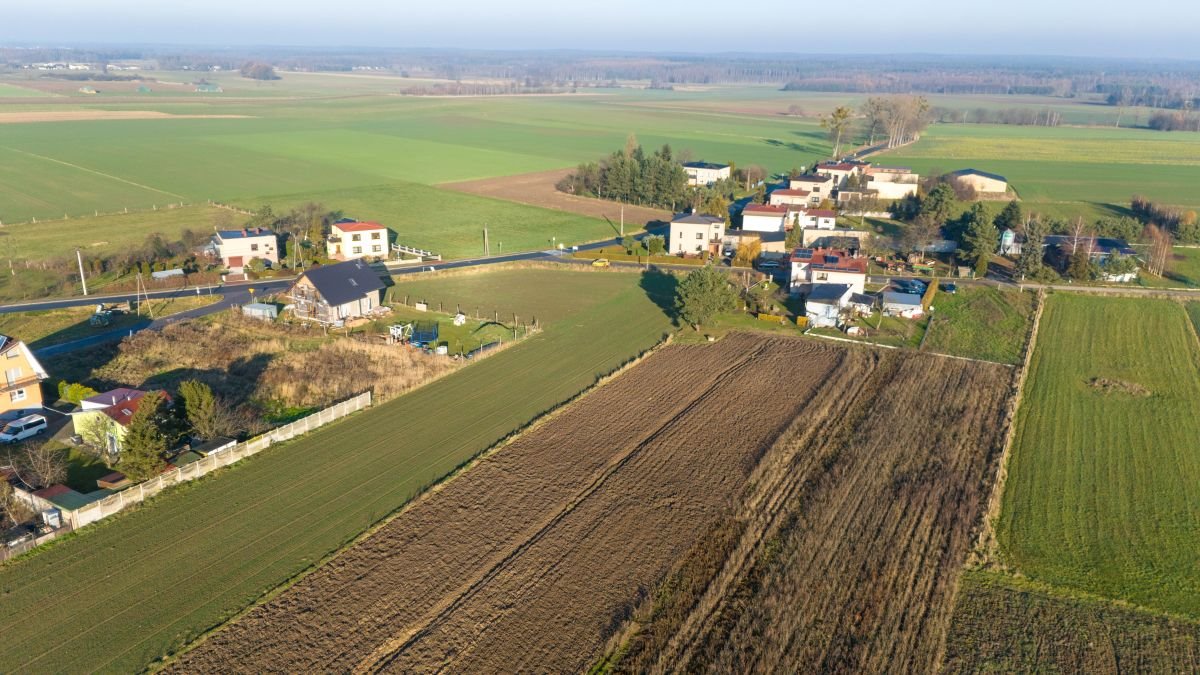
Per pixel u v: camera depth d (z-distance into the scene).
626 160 148.75
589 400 62.31
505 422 58.03
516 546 43.25
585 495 48.41
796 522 45.84
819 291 84.62
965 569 42.34
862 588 40.22
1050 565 42.94
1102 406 63.00
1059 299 91.31
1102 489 50.56
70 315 78.56
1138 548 44.47
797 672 34.84
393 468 51.12
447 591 39.53
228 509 46.22
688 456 53.47
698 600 39.28
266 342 72.94
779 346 75.38
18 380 57.16
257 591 39.25
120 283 88.56
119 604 38.19
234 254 94.94
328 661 34.91
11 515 44.78
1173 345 77.44
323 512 46.03
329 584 39.81
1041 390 66.00
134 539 43.22
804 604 39.03
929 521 46.09
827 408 61.59
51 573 40.28
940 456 53.78
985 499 48.66
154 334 72.69
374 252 102.25
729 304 81.31
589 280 97.00
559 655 35.66
